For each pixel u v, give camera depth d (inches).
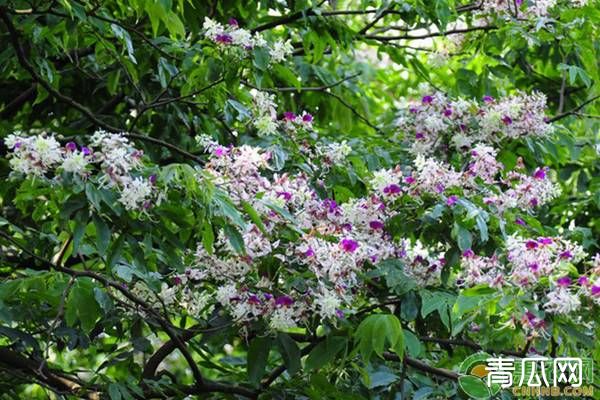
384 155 247.4
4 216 266.2
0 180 243.9
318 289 187.6
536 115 235.6
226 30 216.8
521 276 177.3
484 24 286.5
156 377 233.8
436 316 217.3
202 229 181.3
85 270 203.9
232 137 272.7
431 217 199.9
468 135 237.1
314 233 187.2
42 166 166.2
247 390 217.9
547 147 257.6
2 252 240.4
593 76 281.3
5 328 211.3
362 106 321.4
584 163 315.0
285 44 220.5
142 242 199.2
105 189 169.5
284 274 190.5
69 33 221.0
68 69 271.6
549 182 210.8
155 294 202.1
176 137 273.9
